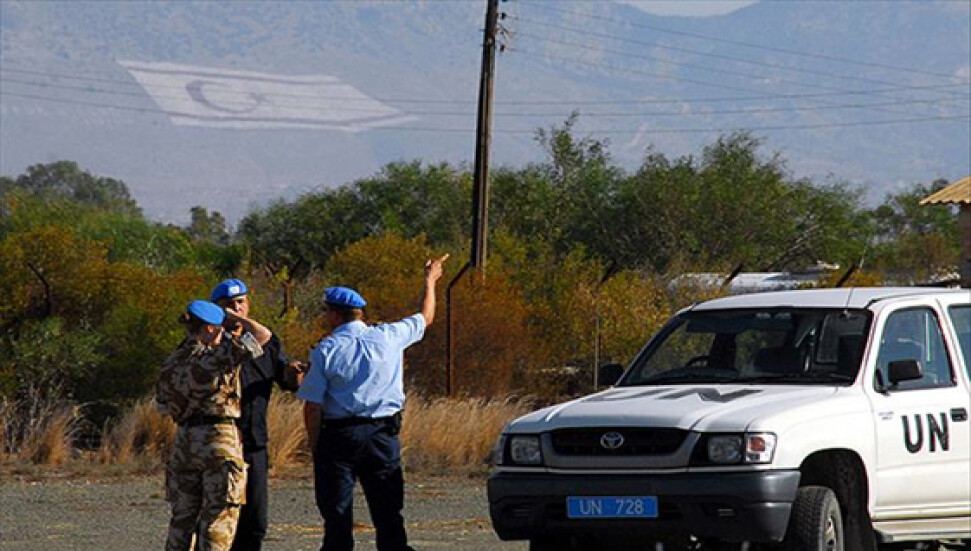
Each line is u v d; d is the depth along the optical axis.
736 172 140.38
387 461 27.67
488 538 34.47
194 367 26.41
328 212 139.50
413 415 52.94
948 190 100.50
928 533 27.22
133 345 57.69
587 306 71.62
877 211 187.88
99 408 56.50
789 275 120.69
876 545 26.47
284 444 49.09
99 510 39.38
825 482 26.23
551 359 69.81
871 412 26.34
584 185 140.50
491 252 85.88
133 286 60.03
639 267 128.88
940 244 148.38
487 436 52.66
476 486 45.94
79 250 60.53
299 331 61.84
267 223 140.12
